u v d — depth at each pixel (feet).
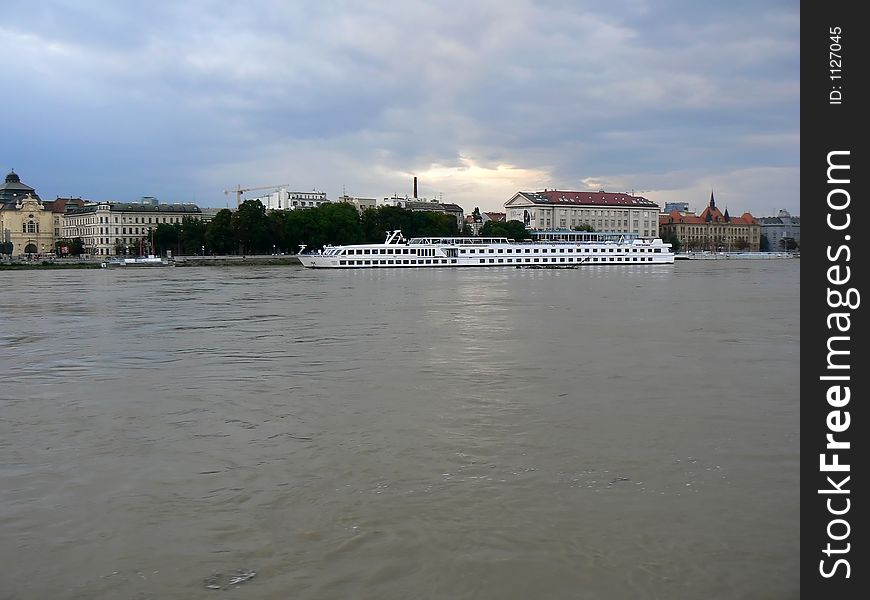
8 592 49.62
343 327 185.26
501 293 314.14
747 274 524.11
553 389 107.34
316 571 52.19
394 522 59.67
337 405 98.17
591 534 57.41
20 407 98.84
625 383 111.55
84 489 67.41
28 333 178.60
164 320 206.80
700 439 81.30
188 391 108.17
